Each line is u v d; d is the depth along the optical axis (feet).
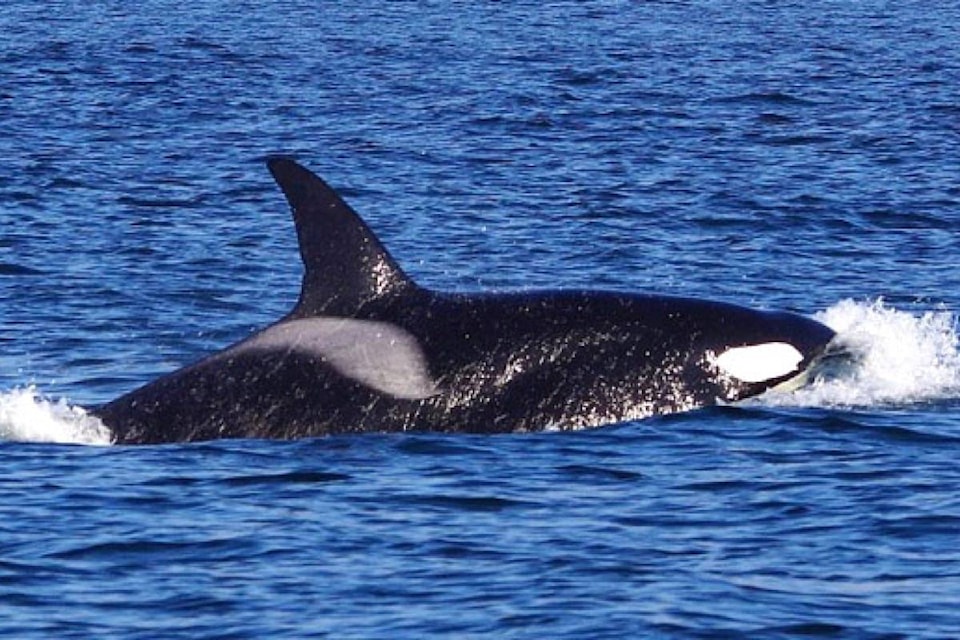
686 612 194.29
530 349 270.46
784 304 381.40
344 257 272.10
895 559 210.79
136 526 223.71
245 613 195.93
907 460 249.55
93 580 206.08
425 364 267.80
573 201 506.89
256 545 216.54
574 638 187.62
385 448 257.14
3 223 458.50
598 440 260.42
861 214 488.85
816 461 249.34
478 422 266.16
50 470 248.52
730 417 269.03
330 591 201.87
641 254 434.71
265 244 442.91
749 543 216.54
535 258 430.61
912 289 394.52
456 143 621.72
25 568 209.56
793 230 465.47
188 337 344.08
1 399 281.95
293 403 266.36
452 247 443.32
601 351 272.72
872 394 282.36
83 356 325.62
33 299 371.97
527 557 211.61
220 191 518.78
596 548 214.48
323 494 236.43
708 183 539.29
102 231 453.17
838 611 195.31
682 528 222.07
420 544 216.54
